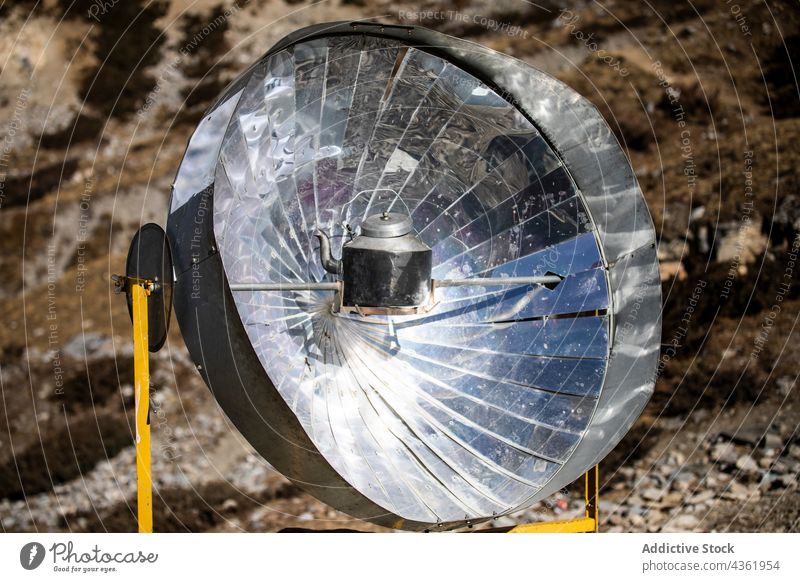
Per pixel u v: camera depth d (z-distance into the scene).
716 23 12.93
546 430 3.48
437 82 3.63
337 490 3.00
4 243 10.81
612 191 3.49
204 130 3.20
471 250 3.89
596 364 3.49
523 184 3.71
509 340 3.72
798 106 11.38
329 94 3.58
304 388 3.42
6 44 13.30
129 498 6.74
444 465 3.49
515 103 3.57
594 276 3.56
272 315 3.53
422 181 3.91
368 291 3.40
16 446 7.37
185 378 8.12
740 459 6.39
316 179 3.78
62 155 12.26
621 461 6.51
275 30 13.62
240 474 6.86
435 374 3.74
